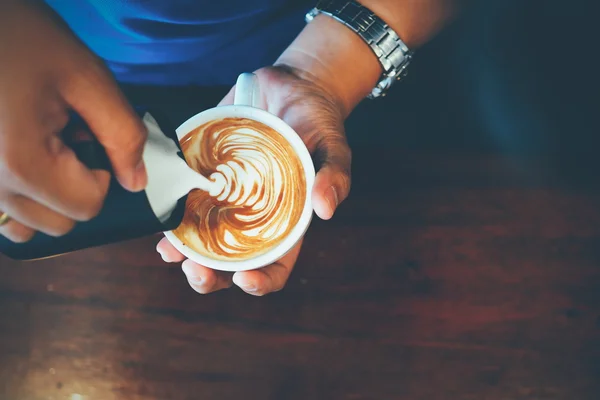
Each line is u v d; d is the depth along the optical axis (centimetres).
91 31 55
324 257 61
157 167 39
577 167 64
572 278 60
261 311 60
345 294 60
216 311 60
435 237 62
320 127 50
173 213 40
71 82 34
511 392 57
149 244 62
